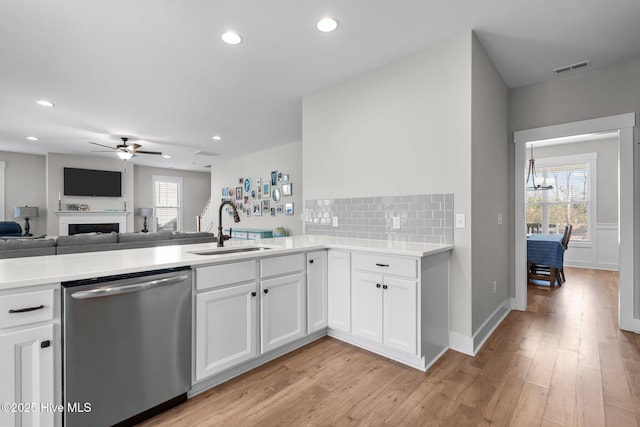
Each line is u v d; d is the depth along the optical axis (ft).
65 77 10.44
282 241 9.50
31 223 24.06
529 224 21.86
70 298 4.53
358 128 10.40
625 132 9.56
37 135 18.13
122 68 9.84
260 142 20.49
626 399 5.93
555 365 7.29
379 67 9.84
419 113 8.90
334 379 6.73
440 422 5.33
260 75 10.39
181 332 5.77
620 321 9.57
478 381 6.62
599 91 10.06
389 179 9.57
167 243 13.47
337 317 8.54
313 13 7.22
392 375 6.89
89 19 7.31
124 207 27.17
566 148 20.58
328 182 11.34
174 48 8.69
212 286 6.25
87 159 25.17
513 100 11.70
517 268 11.54
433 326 7.49
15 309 4.14
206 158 26.35
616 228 19.04
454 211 8.23
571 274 18.03
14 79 10.58
